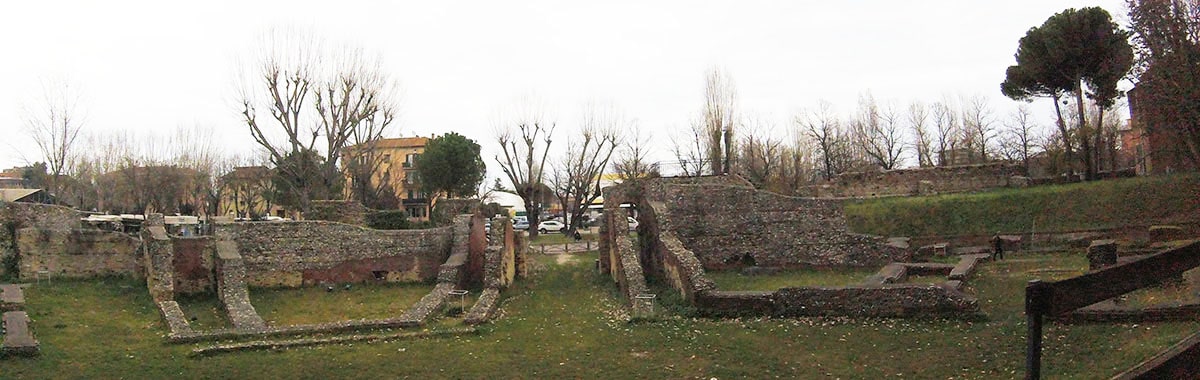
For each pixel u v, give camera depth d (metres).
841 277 36.12
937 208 45.06
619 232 37.94
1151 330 19.02
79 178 71.75
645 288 31.48
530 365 20.84
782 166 76.31
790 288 26.53
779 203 41.03
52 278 35.06
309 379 19.48
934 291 24.78
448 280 33.34
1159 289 23.72
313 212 46.50
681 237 41.28
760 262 40.75
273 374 19.94
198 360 21.61
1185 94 38.22
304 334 24.94
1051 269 31.81
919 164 82.00
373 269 37.84
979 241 41.78
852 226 45.41
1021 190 46.66
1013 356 19.16
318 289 36.12
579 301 32.56
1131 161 70.19
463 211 50.03
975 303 24.17
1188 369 7.00
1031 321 8.66
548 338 24.53
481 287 36.56
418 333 25.06
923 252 39.91
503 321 27.88
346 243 37.72
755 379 18.78
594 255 50.41
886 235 44.09
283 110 49.31
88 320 26.48
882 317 25.23
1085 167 52.41
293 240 37.00
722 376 19.12
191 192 73.31
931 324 24.05
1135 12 40.44
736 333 24.30
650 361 21.00
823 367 19.64
